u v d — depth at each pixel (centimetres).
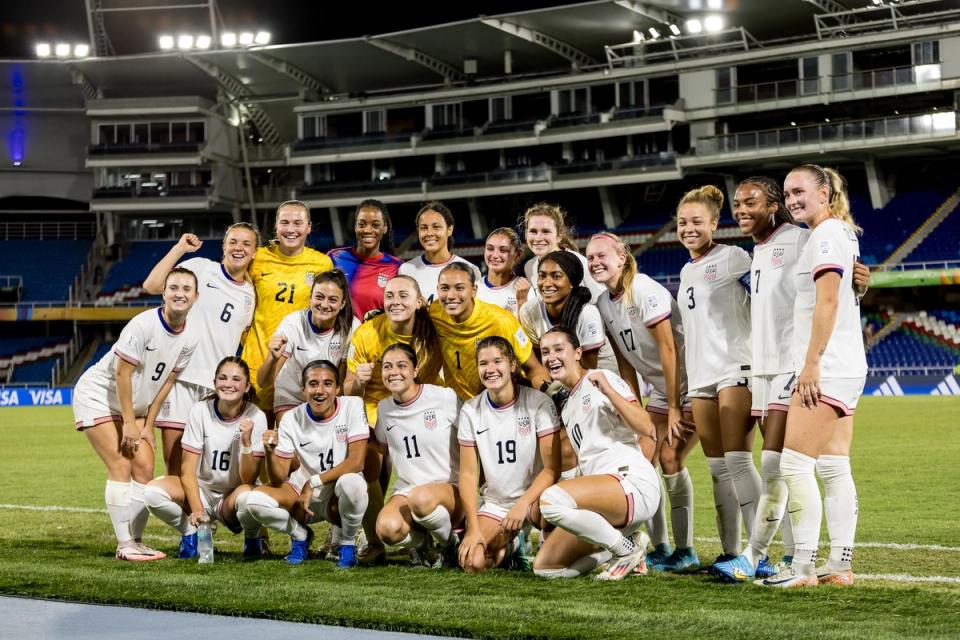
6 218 4691
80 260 4478
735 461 597
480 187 4119
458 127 4184
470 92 4188
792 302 566
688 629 443
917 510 888
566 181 4003
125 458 668
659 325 618
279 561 642
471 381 657
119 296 4234
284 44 4200
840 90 3628
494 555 608
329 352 691
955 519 833
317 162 4366
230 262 713
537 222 682
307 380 631
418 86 4503
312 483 620
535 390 620
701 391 612
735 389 597
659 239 4034
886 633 432
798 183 549
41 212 4700
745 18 3822
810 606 493
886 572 610
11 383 4072
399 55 4097
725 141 3762
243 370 654
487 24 3806
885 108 3800
